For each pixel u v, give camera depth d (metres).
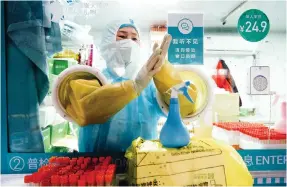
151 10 0.94
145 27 0.95
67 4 0.93
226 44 0.97
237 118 0.97
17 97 0.94
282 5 0.97
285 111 0.96
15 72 0.93
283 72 0.98
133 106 0.95
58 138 0.95
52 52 0.94
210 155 0.74
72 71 0.92
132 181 0.76
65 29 0.94
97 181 0.70
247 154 0.94
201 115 0.95
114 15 0.94
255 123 0.97
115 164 0.89
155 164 0.71
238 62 0.97
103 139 0.95
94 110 0.92
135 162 0.73
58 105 0.93
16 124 0.94
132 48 0.94
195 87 0.94
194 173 0.72
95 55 0.94
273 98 0.98
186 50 0.96
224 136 0.96
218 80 0.98
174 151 0.73
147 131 0.96
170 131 0.75
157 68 0.92
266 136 0.95
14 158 0.93
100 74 0.92
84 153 0.95
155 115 0.96
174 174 0.71
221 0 0.95
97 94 0.90
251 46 0.98
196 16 0.96
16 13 0.92
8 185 0.79
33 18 0.93
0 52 0.92
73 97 0.93
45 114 0.94
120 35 0.94
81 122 0.94
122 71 0.94
